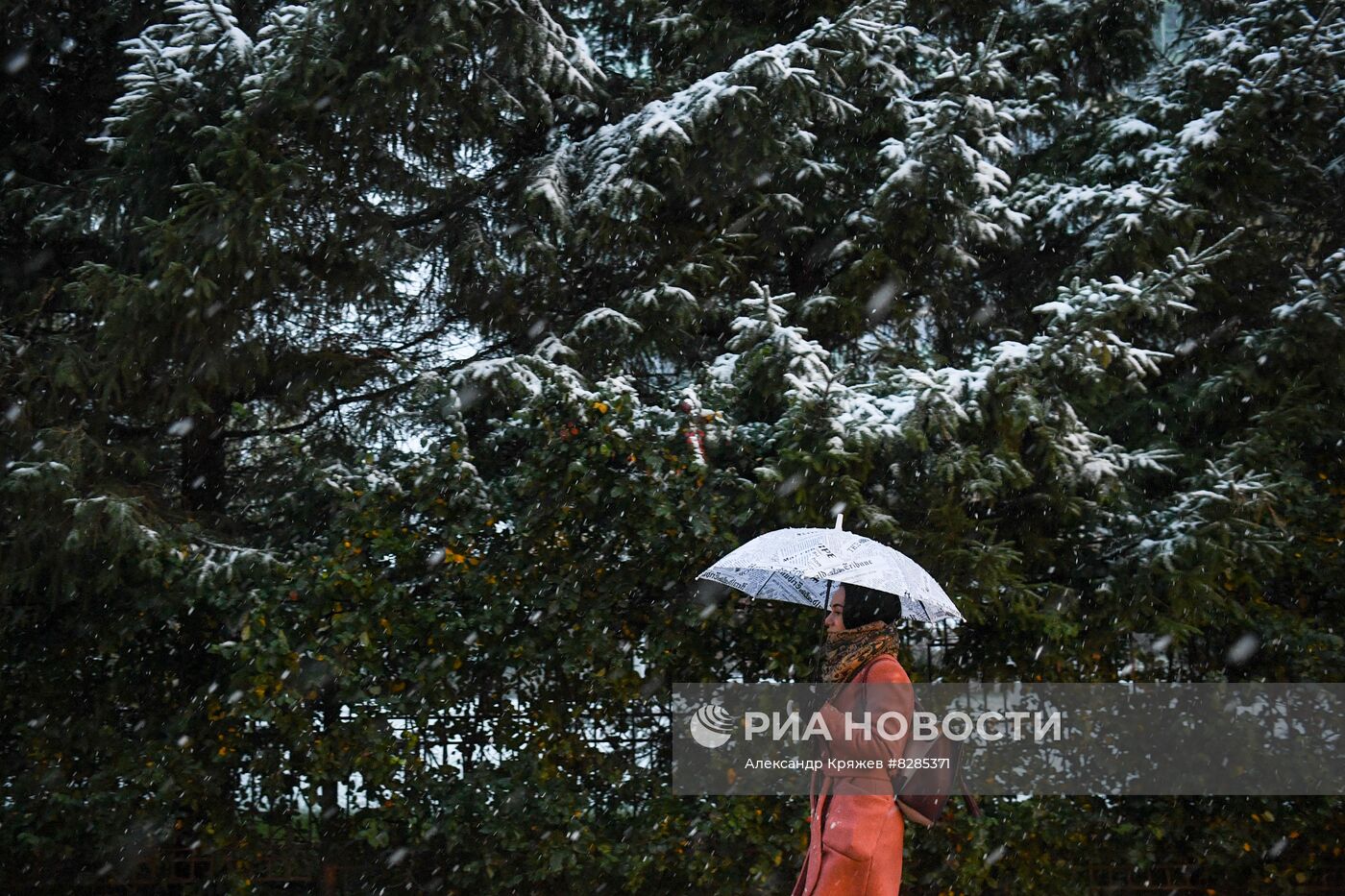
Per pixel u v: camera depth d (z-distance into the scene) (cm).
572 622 670
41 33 758
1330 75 752
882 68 774
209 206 646
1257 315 794
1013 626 697
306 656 644
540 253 745
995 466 630
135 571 655
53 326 757
